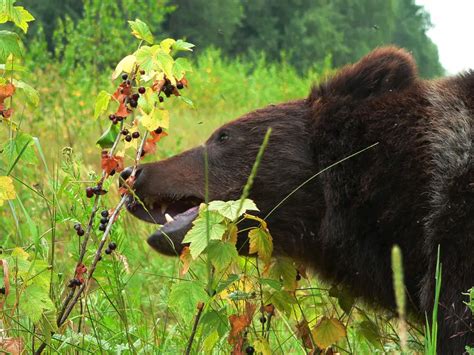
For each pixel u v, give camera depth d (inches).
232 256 181.5
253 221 217.0
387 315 217.8
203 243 179.3
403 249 201.2
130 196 222.2
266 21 2650.1
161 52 190.4
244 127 224.8
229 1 2384.4
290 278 209.3
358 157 207.5
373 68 218.2
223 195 221.6
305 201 216.8
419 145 200.4
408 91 211.6
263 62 1144.2
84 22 677.3
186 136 606.9
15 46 188.2
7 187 188.5
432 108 204.4
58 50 676.7
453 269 185.8
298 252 220.1
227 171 223.0
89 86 611.5
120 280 208.5
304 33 2630.4
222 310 191.9
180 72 190.9
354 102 215.0
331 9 2847.0
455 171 192.5
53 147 452.1
